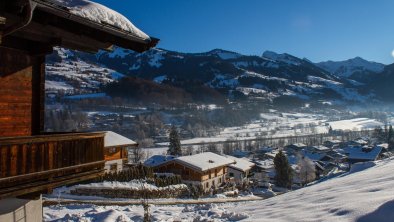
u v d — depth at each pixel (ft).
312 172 199.31
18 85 25.03
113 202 71.05
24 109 25.50
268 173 214.90
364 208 23.75
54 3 19.81
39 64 26.71
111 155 115.96
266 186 158.51
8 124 24.16
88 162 27.30
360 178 43.39
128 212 49.67
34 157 22.39
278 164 174.29
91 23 21.76
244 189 136.36
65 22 23.09
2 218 26.25
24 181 21.86
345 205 26.30
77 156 26.16
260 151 365.61
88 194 77.41
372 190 30.66
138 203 71.67
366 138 471.21
